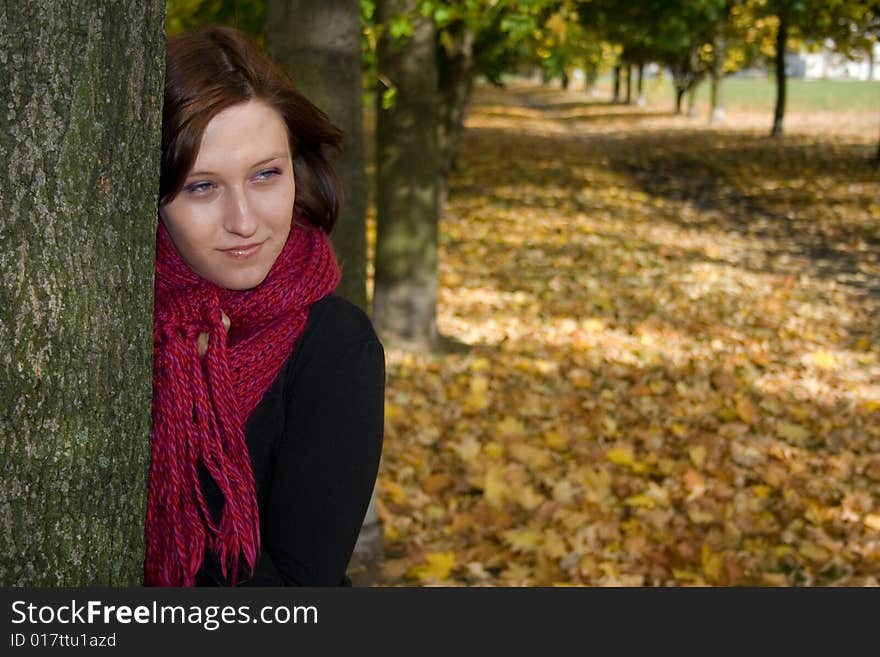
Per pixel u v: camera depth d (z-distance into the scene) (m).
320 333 1.62
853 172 21.36
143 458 1.49
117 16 1.34
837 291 11.38
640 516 5.16
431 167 8.37
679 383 7.46
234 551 1.49
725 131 34.06
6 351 1.30
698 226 16.17
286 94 1.53
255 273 1.56
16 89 1.27
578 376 7.73
